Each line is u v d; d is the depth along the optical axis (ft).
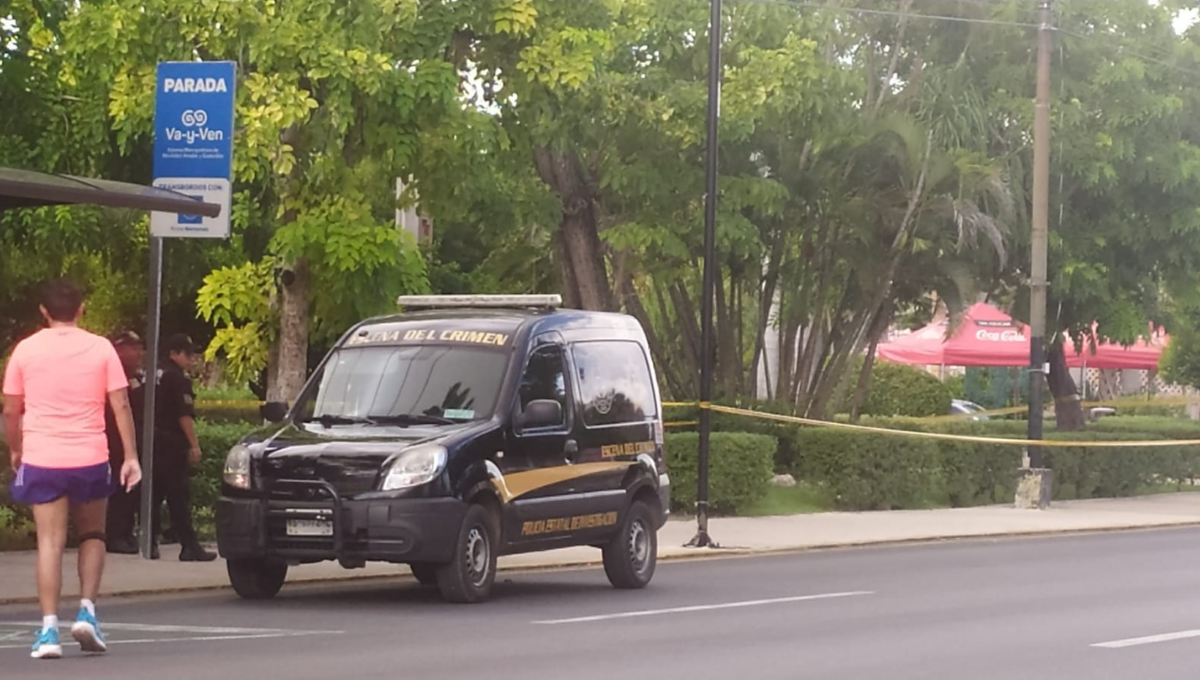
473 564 45.73
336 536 44.11
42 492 34.09
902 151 86.28
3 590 45.85
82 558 34.81
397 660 34.94
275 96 59.52
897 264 90.99
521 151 70.03
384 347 49.32
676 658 36.09
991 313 116.98
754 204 82.79
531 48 65.57
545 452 48.37
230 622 41.42
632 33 79.25
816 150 85.30
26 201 46.44
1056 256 96.17
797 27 84.43
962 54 92.43
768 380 96.37
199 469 59.52
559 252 87.61
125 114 62.03
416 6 62.75
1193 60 98.89
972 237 86.48
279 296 67.77
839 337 95.09
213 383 99.91
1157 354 127.65
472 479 45.39
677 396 94.58
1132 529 82.12
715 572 57.62
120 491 54.80
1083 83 95.71
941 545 70.95
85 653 35.09
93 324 91.40
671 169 82.12
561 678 32.94
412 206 68.13
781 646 38.45
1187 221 97.30
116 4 61.41
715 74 66.39
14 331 87.20
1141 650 38.45
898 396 149.07
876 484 85.61
